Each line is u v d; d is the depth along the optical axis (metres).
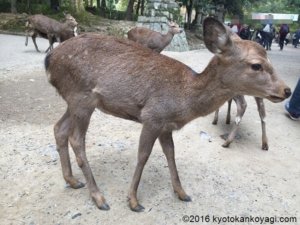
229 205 1.26
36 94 2.44
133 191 1.19
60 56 1.19
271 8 14.28
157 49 3.62
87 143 1.67
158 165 1.50
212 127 1.99
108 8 10.06
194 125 1.98
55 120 1.96
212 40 1.08
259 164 1.58
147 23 5.69
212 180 1.41
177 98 1.12
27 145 1.62
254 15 9.21
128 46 1.19
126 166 1.47
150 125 1.13
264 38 7.37
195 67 3.73
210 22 1.07
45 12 7.26
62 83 1.20
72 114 1.20
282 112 2.37
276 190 1.38
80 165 1.21
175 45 5.54
